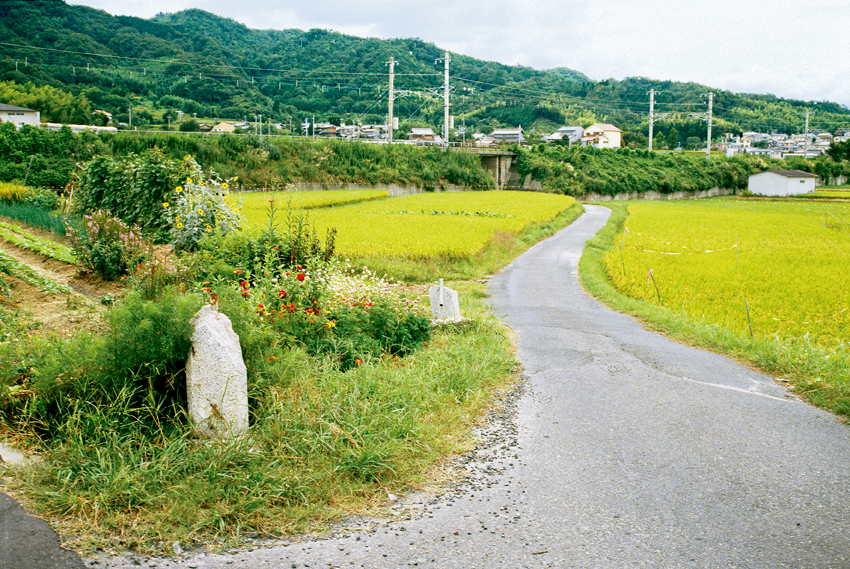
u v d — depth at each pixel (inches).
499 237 1056.2
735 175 3597.4
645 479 192.9
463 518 164.9
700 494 182.9
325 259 454.9
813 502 178.5
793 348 363.6
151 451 173.6
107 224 484.4
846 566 144.9
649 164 3496.6
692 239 1261.1
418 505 171.6
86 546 135.5
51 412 189.9
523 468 199.9
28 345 227.6
